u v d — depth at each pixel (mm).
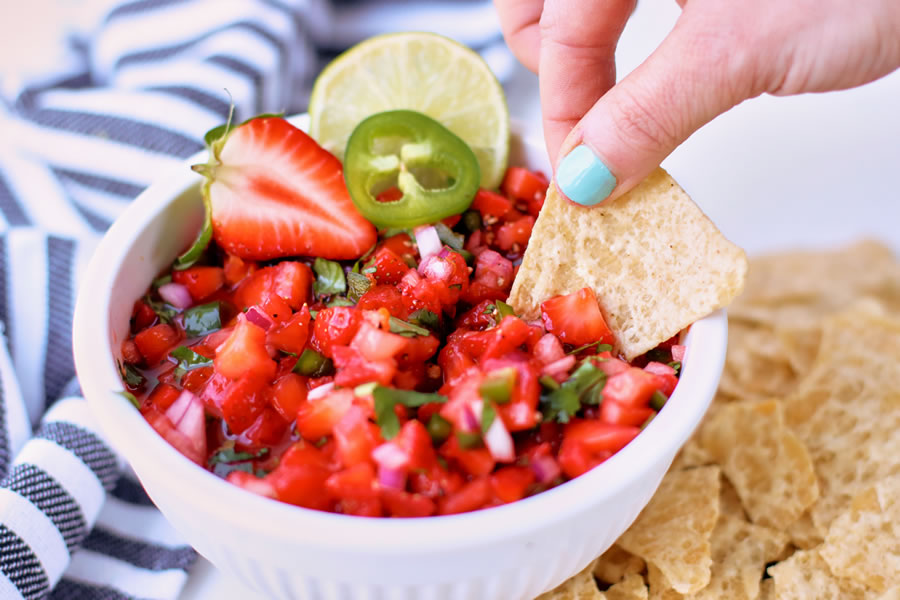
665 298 231
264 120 252
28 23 369
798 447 263
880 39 211
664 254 232
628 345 234
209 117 318
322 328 229
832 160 356
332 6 374
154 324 246
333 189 255
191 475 203
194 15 347
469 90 269
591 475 206
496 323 239
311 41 370
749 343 303
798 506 256
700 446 275
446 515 205
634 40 368
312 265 258
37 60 363
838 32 210
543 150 270
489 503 208
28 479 246
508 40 284
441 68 268
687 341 233
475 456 208
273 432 223
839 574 242
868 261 344
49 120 316
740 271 224
